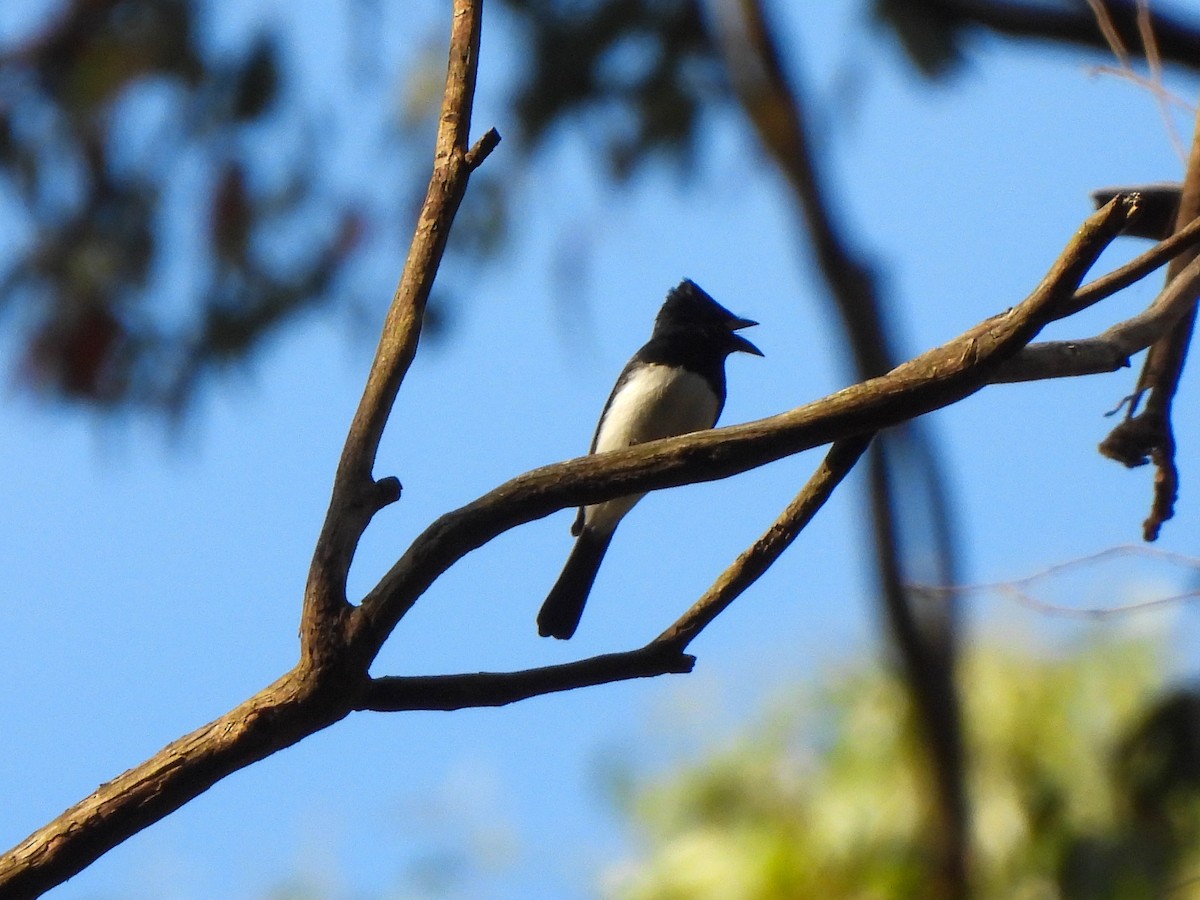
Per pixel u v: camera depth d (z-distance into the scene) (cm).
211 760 478
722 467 498
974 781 889
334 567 488
